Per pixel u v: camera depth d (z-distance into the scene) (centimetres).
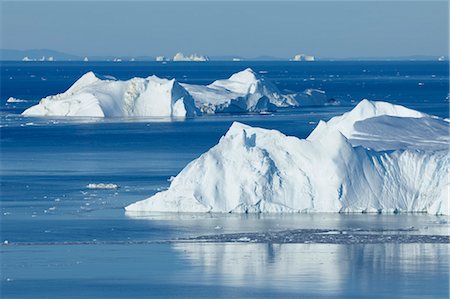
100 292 17625
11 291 17700
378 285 17925
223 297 17238
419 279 18375
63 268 19238
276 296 17250
